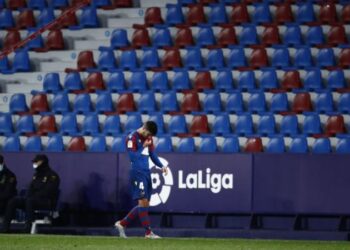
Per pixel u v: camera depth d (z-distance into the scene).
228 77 66.06
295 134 60.94
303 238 52.47
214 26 71.12
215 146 59.91
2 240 43.34
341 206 52.66
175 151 59.19
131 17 74.56
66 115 65.38
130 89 67.31
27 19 76.62
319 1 70.75
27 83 71.56
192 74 67.06
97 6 75.75
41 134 65.62
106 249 38.03
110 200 55.84
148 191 49.56
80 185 56.34
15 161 57.66
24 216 57.25
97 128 64.44
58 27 75.31
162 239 47.62
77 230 55.56
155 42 70.81
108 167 55.88
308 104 62.91
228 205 54.00
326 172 52.88
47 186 53.31
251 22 71.31
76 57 72.25
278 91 64.50
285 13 70.62
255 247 41.03
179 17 72.44
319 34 68.50
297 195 53.16
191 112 64.31
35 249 36.94
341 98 62.91
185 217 55.66
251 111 63.47
